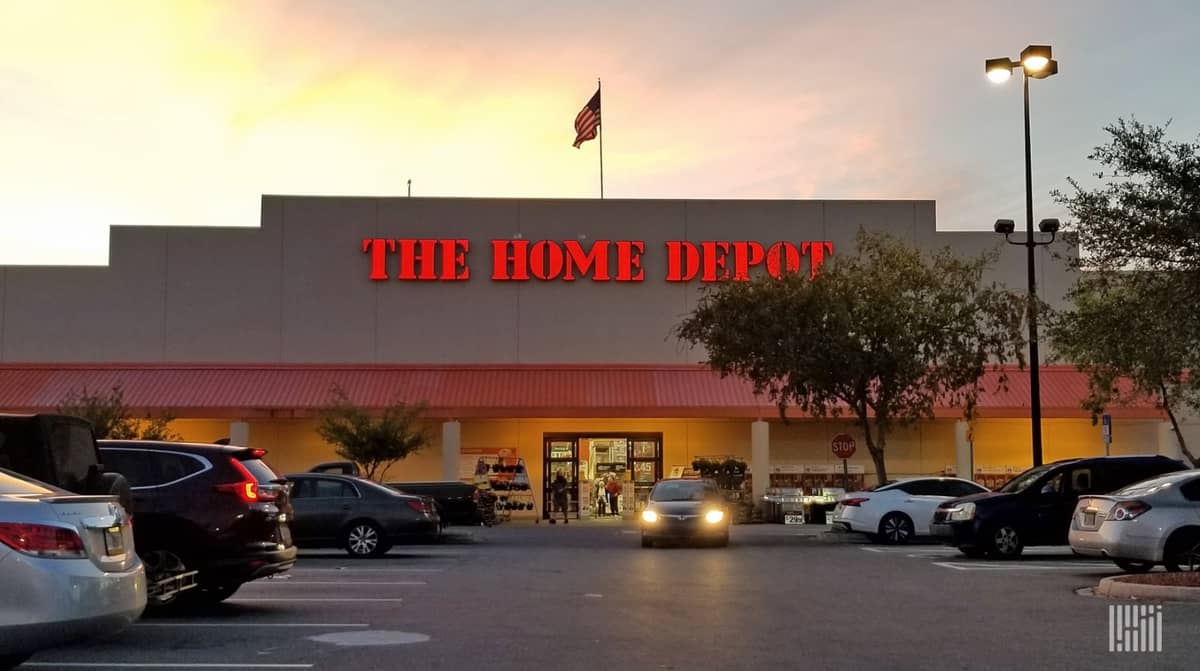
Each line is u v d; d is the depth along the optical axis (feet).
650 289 141.28
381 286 141.08
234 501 44.11
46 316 139.13
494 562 71.00
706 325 100.53
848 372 95.91
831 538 95.04
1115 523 53.31
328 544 74.54
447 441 129.70
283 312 140.26
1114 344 62.64
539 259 140.87
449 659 33.42
